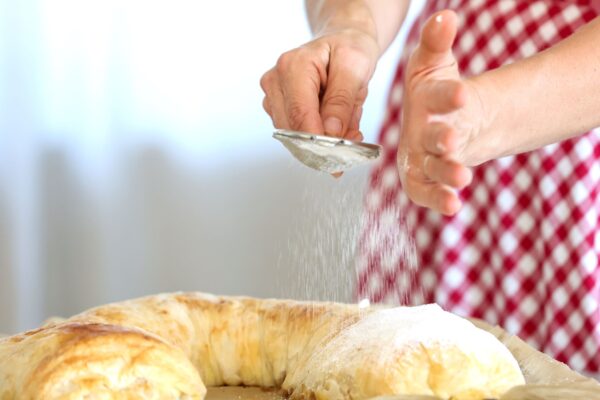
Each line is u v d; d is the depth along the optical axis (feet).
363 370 3.03
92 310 3.60
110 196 8.87
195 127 8.64
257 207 8.66
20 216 8.99
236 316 3.75
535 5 4.87
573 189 4.83
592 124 3.15
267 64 8.45
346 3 4.24
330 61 3.69
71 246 9.00
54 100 8.81
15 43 8.75
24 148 8.89
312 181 6.31
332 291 3.89
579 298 4.87
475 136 2.80
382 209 4.92
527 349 3.52
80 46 8.70
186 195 8.75
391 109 5.19
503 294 4.99
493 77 2.89
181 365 2.93
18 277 9.06
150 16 8.55
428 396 2.81
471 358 3.02
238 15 8.43
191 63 8.55
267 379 3.66
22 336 3.05
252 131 8.57
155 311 3.64
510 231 4.96
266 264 8.70
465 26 4.98
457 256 5.04
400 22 4.97
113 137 8.79
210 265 8.81
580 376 3.21
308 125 3.47
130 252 8.91
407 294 4.82
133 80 8.67
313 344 3.51
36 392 2.73
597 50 3.05
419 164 2.63
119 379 2.81
